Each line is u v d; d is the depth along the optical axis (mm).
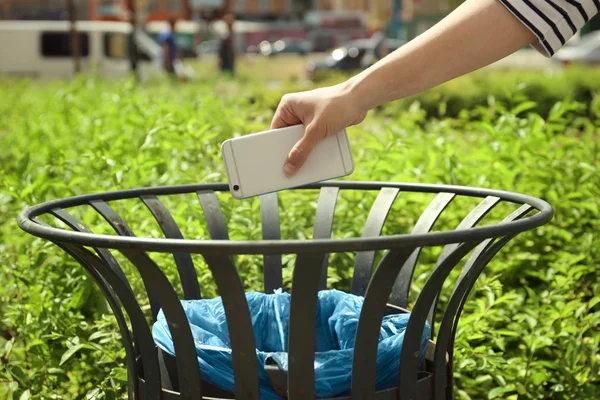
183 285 2506
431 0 46781
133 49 20641
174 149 4574
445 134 5277
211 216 2609
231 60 22453
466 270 2041
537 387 2975
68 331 2975
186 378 1915
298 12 91938
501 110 4930
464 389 3209
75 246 1869
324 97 2020
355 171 4418
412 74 1980
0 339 3299
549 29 1908
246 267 3609
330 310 2373
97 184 4156
